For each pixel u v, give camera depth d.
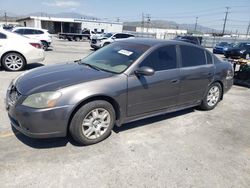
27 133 3.16
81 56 14.41
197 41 25.69
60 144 3.51
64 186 2.69
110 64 3.98
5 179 2.73
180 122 4.66
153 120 4.64
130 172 3.01
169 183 2.87
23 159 3.11
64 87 3.19
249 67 8.38
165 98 4.26
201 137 4.11
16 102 3.18
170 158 3.38
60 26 55.31
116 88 3.53
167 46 4.32
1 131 3.80
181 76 4.39
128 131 4.08
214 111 5.50
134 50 4.09
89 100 3.36
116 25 56.94
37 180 2.75
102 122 3.58
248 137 4.28
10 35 8.08
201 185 2.88
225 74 5.45
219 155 3.57
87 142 3.49
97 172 2.96
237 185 2.94
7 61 8.08
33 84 3.31
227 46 23.28
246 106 6.12
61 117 3.14
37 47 8.46
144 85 3.84
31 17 52.84
